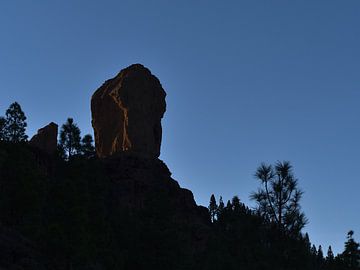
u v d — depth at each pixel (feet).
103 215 156.76
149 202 155.43
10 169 156.25
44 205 159.02
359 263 151.23
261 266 115.14
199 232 225.97
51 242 127.34
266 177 109.29
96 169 228.02
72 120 264.11
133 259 146.41
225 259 157.38
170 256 146.00
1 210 150.51
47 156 240.73
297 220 108.06
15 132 254.68
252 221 114.62
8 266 112.27
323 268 147.84
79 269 131.64
